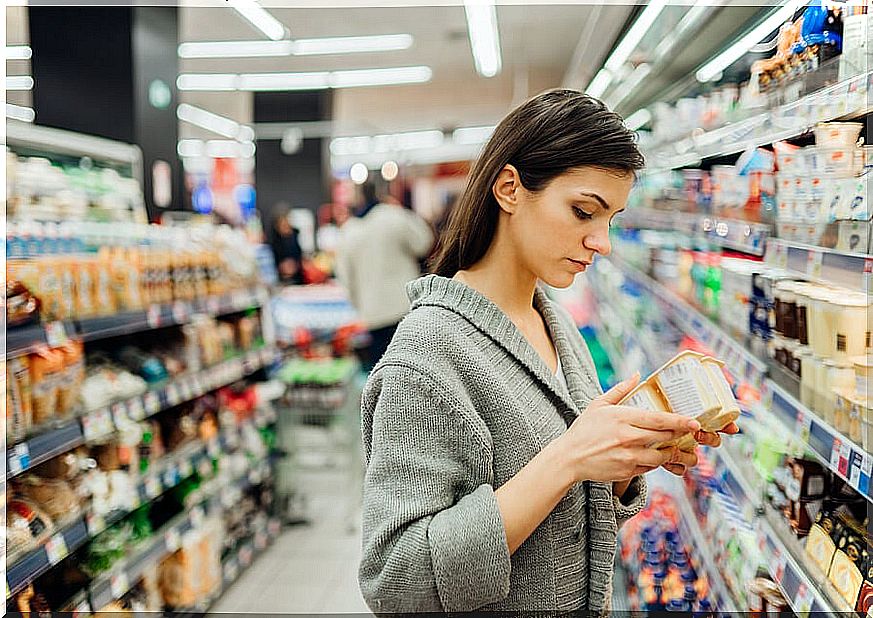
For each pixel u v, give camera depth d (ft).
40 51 15.03
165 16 16.01
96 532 8.67
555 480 3.64
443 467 3.79
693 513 8.00
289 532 15.20
